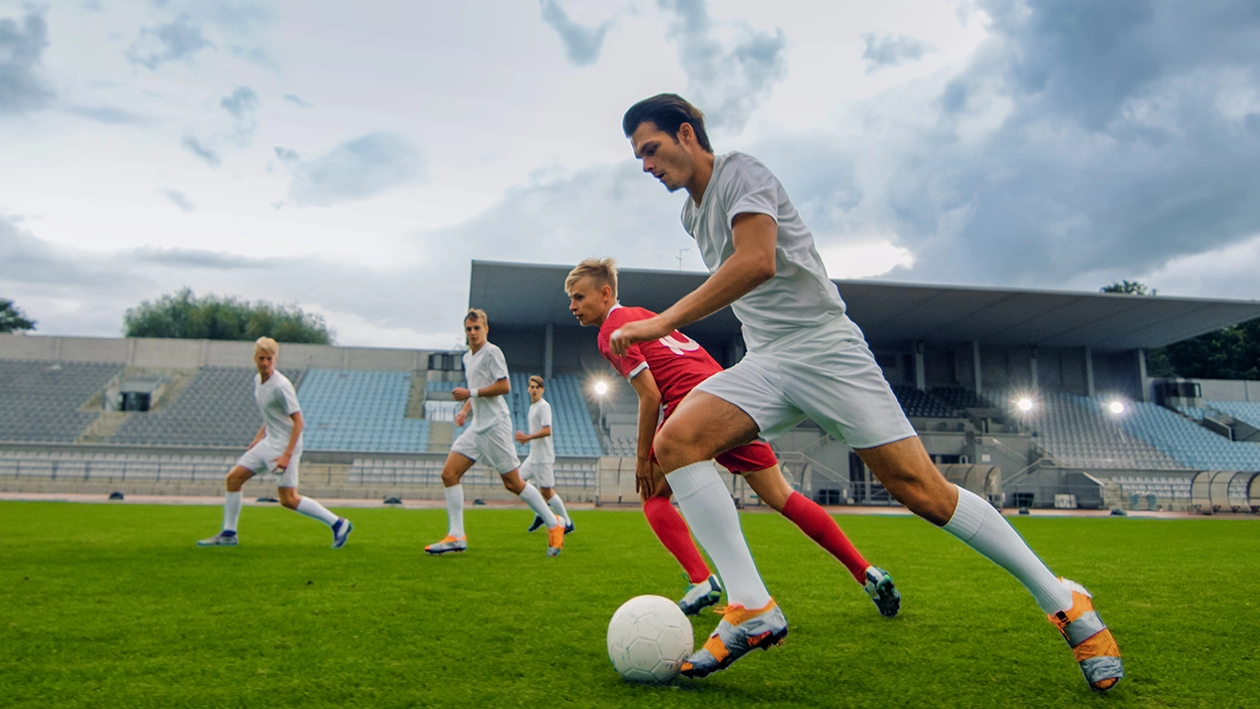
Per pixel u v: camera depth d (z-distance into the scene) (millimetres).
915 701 1992
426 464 21375
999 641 2781
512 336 28703
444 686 2092
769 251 2082
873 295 23672
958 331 28062
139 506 13273
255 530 8312
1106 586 4473
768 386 2301
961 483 22609
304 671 2244
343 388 26594
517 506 17922
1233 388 32625
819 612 3432
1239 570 5410
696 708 1898
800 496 3334
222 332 47812
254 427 23859
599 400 27516
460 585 4133
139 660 2369
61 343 26078
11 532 7598
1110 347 30797
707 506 2170
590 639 2734
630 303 24062
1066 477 24078
